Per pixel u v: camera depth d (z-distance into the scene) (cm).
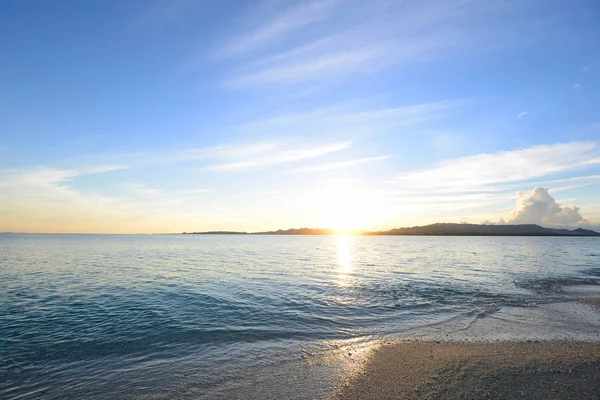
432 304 1930
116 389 902
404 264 4350
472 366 1006
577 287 2511
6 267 3956
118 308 1833
